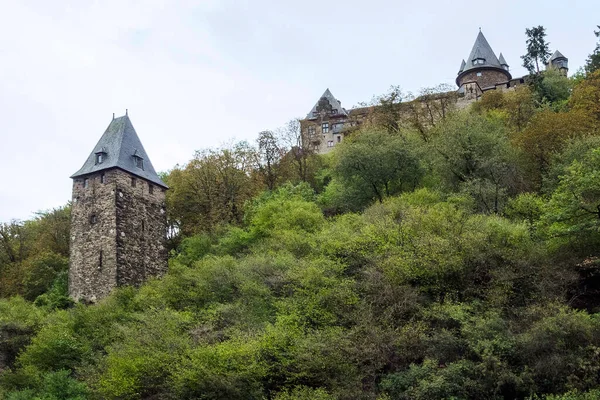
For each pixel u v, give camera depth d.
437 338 24.69
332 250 33.84
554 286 26.97
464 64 96.94
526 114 58.06
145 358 27.02
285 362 25.31
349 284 29.77
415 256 29.47
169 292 36.22
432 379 23.05
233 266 36.94
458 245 29.39
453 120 45.56
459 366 23.05
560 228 29.41
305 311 28.75
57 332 34.53
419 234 31.56
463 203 36.72
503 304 26.34
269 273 34.91
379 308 27.92
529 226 31.66
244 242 46.00
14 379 31.12
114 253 44.81
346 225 38.47
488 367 22.81
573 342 23.02
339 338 25.53
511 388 22.58
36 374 31.09
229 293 34.44
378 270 30.36
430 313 26.19
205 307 33.53
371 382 24.77
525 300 26.73
